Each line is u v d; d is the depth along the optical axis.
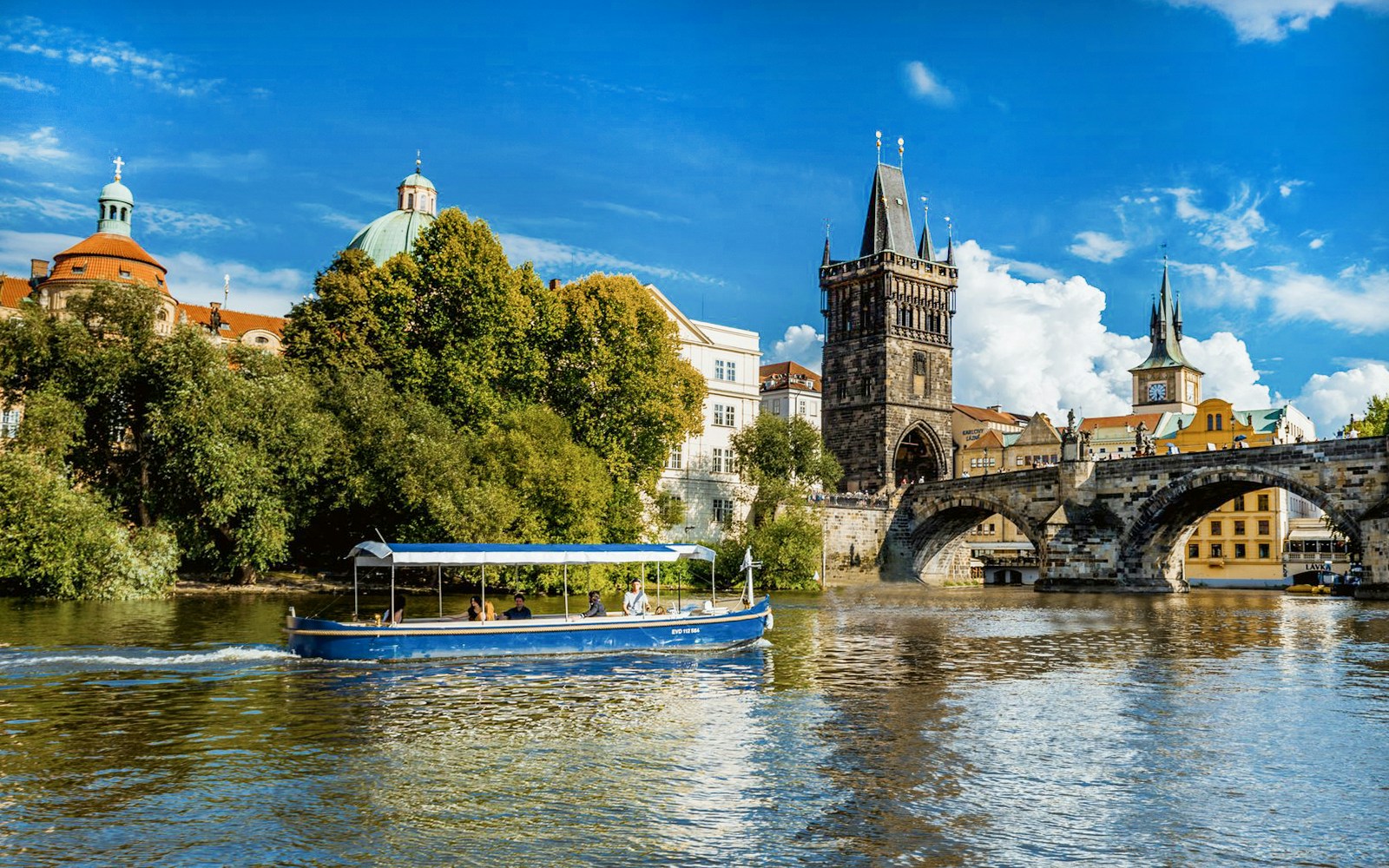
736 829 18.36
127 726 26.05
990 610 69.12
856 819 18.89
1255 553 127.00
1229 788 21.03
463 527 64.56
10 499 56.00
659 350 83.81
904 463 141.38
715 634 42.31
